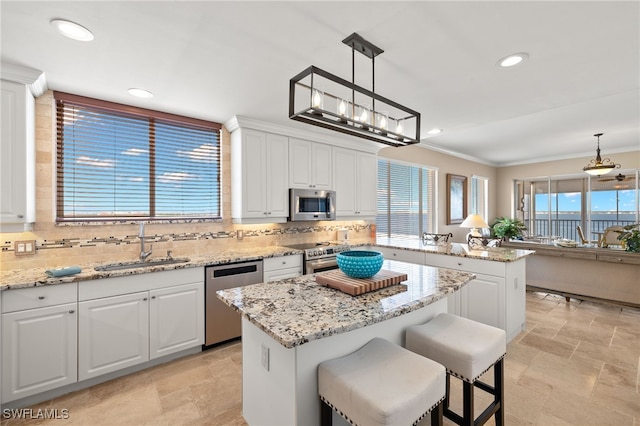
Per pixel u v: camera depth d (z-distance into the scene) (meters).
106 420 1.95
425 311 2.02
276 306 1.52
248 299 1.63
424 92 2.69
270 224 3.96
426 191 5.93
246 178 3.42
